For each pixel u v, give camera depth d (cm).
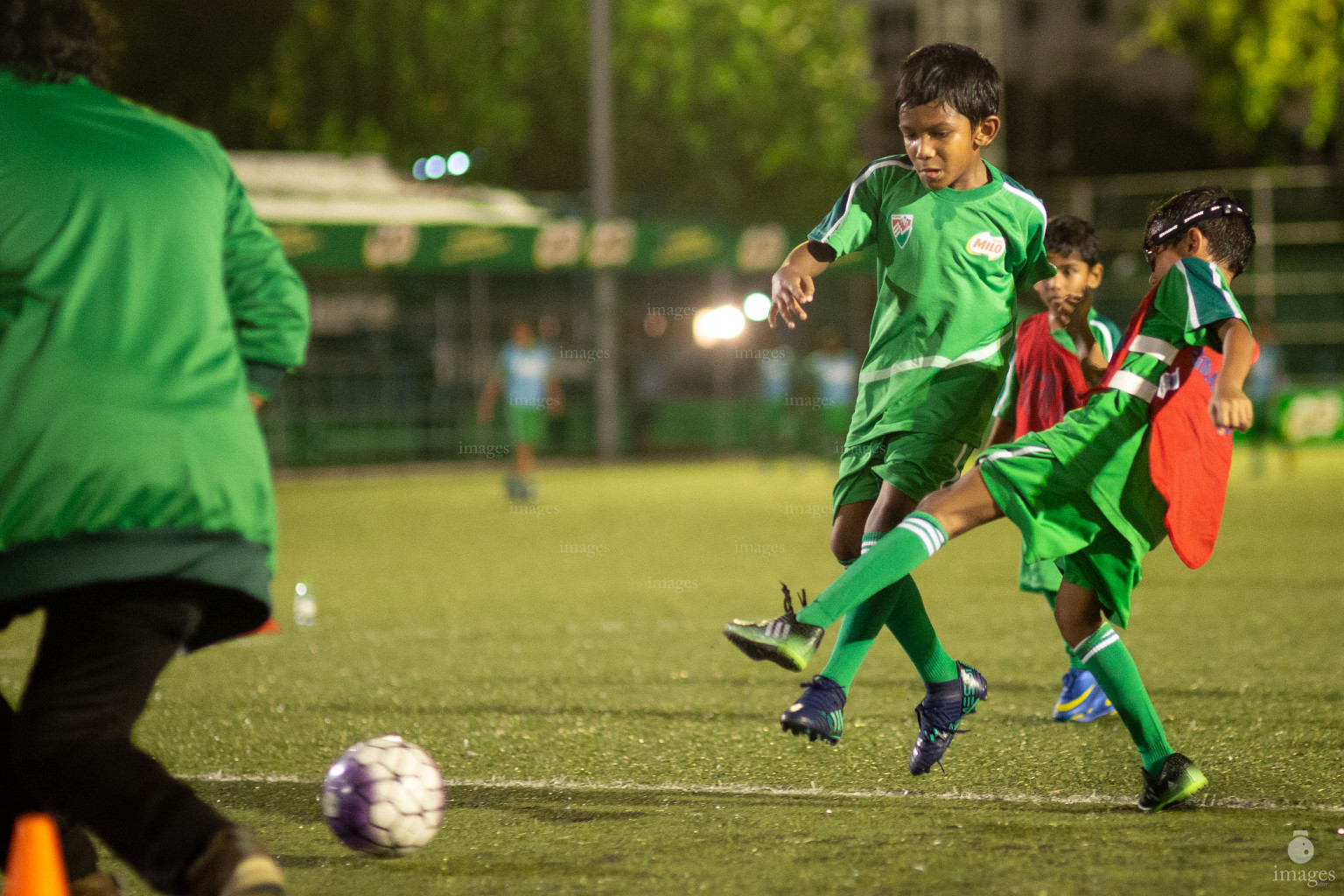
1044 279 1619
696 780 1606
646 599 3434
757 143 10806
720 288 9856
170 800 941
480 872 1260
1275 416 9238
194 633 1059
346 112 10081
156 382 976
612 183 9312
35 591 924
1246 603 3147
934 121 1468
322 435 9006
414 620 3119
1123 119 15800
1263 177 9444
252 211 1104
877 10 15162
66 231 987
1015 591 3447
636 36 10425
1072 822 1399
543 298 9631
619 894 1187
